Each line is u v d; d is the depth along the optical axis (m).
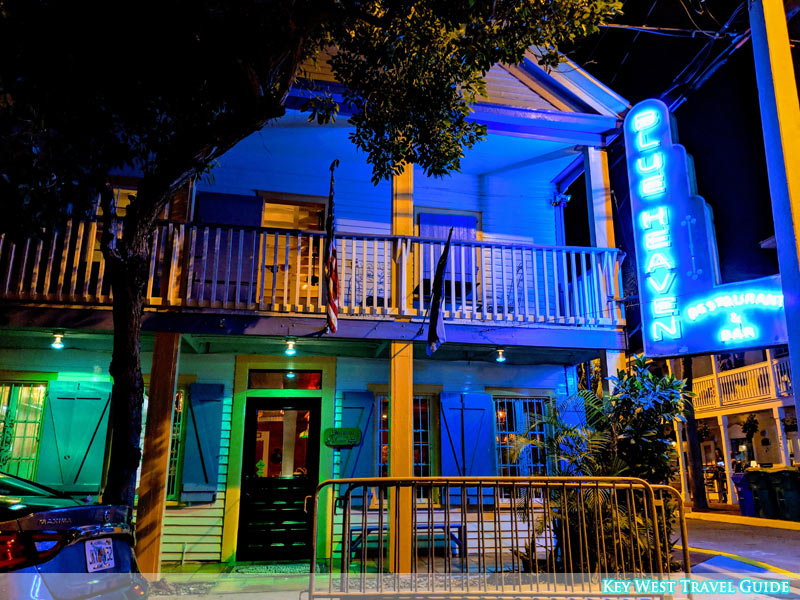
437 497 9.48
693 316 8.13
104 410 8.80
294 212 10.31
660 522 6.52
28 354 8.98
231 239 8.09
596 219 9.51
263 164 10.20
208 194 9.66
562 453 7.34
